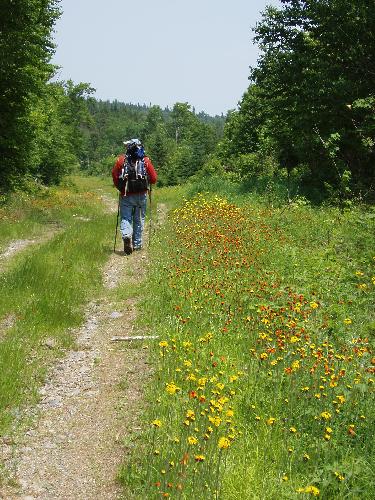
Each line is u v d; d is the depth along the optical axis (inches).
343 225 471.8
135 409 195.0
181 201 829.8
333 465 151.5
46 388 213.6
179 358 222.7
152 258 412.8
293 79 794.8
